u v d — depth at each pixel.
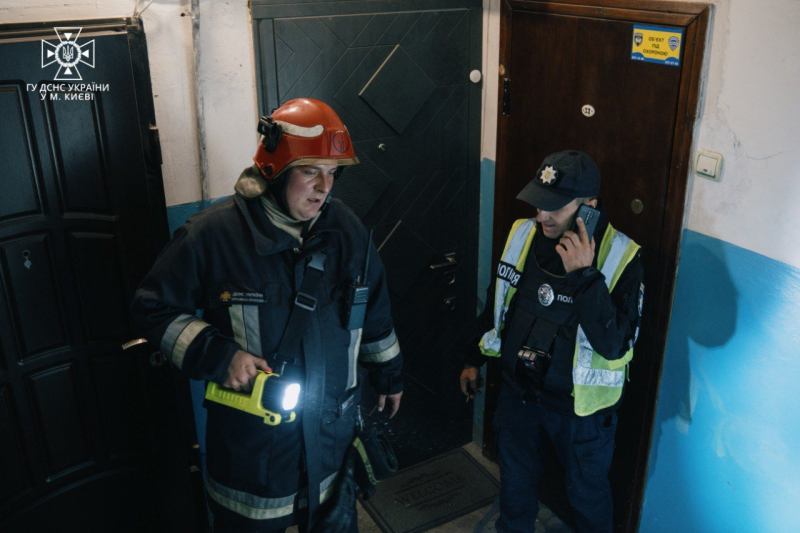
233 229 2.04
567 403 2.50
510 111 3.02
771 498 2.30
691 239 2.38
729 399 2.36
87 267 2.51
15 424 2.54
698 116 2.25
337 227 2.12
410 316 3.40
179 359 2.01
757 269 2.17
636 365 2.71
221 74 2.62
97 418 2.71
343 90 2.88
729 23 2.09
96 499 2.81
